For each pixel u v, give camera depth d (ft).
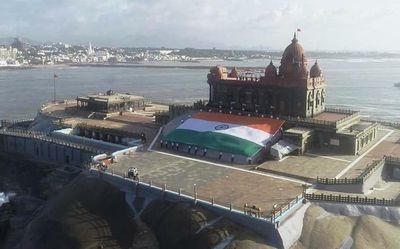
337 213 244.42
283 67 382.42
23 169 398.21
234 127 353.31
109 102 490.90
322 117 372.17
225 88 409.28
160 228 240.73
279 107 378.53
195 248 220.23
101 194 268.00
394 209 241.35
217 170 301.84
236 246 216.33
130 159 324.80
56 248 236.22
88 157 365.40
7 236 280.31
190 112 409.28
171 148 353.31
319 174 287.89
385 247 223.10
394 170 305.94
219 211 237.25
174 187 266.77
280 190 264.31
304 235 231.09
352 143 329.31
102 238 236.84
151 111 518.78
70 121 457.27
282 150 319.88
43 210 277.03
